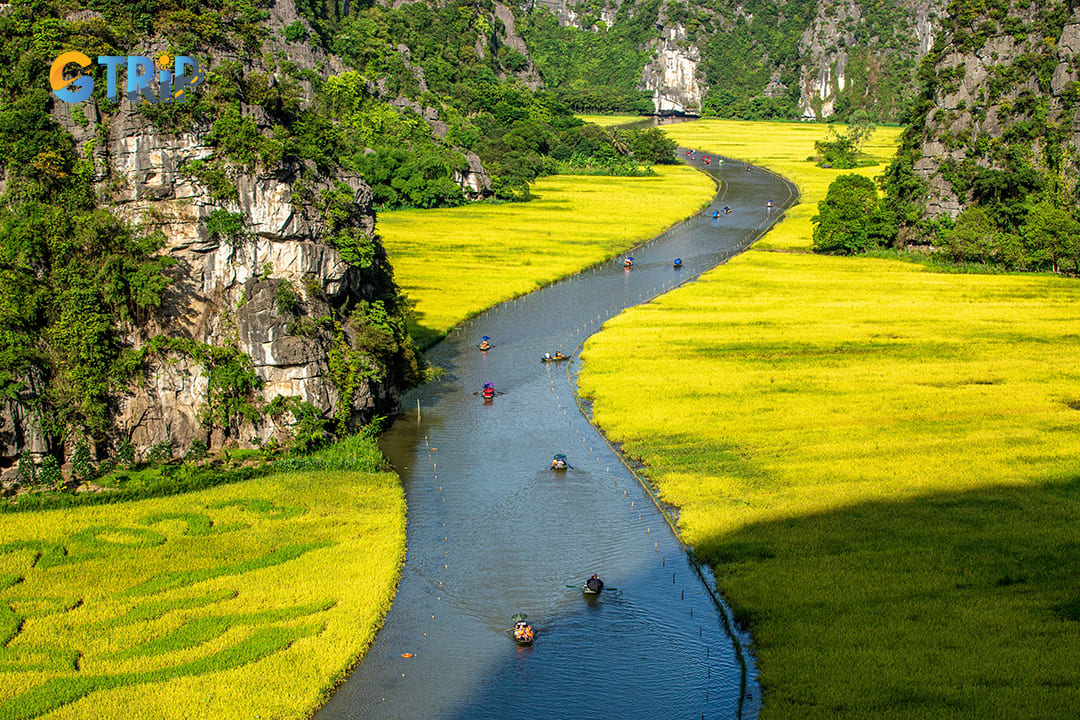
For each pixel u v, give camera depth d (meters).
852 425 93.69
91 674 52.75
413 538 71.81
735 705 52.50
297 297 86.25
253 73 89.44
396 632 59.28
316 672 54.09
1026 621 58.06
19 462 76.00
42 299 78.25
